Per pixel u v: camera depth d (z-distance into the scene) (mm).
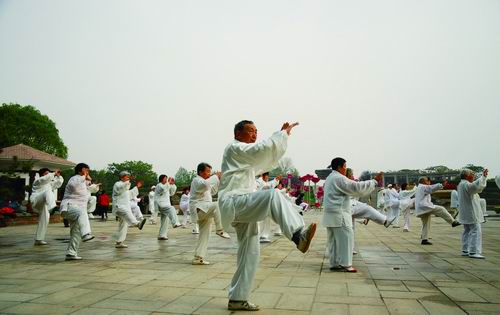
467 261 6453
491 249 8172
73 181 6723
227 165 3584
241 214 3338
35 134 33188
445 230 13164
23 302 3734
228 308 3463
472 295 4035
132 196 14828
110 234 11812
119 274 5230
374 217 6762
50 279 4883
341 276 5117
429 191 8805
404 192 12758
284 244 9117
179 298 3895
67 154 37500
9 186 15500
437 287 4434
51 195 9125
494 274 5262
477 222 6887
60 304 3654
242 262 3480
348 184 5512
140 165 64750
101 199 19594
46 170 9531
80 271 5473
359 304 3662
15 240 10141
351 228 5605
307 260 6570
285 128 3412
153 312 3387
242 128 3750
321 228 13883
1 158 18938
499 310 3465
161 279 4883
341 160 5984
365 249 8070
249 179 3541
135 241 9898
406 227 12680
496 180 7336
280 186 10711
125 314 3328
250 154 3420
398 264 6141
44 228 9133
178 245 8961
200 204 5949
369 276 5121
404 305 3627
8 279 4891
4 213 15703
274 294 4074
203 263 6117
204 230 6156
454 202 8961
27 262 6363
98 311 3420
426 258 6793
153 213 17094
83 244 9211
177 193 28766
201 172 6312
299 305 3625
